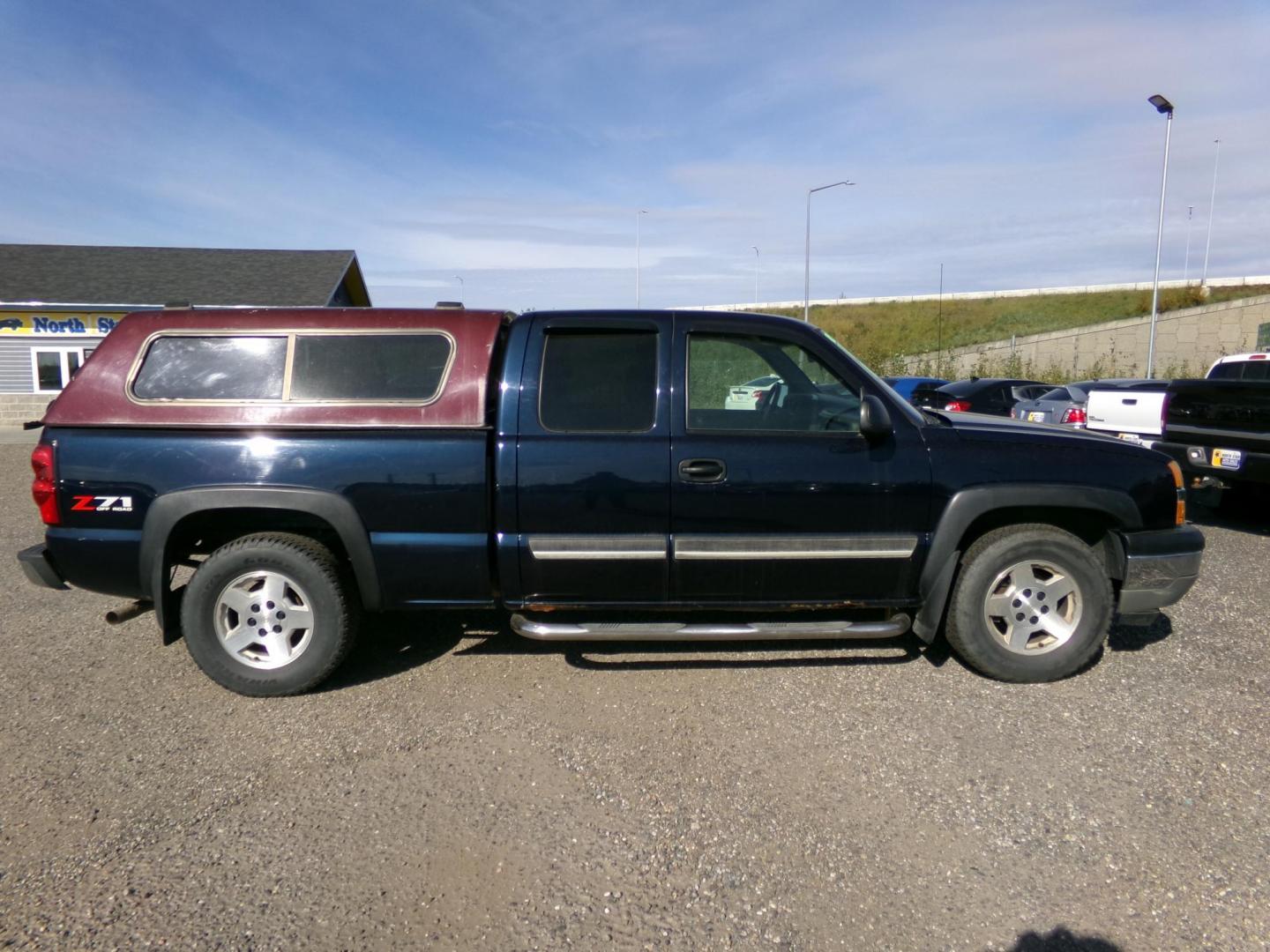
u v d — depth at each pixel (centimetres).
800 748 318
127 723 344
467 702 363
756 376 375
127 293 2292
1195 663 400
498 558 363
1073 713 346
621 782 295
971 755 312
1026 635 374
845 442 364
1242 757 309
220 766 309
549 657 412
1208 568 582
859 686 375
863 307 5662
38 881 241
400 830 267
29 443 1662
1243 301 3047
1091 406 970
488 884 240
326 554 363
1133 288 4766
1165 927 220
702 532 360
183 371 363
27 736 332
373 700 365
